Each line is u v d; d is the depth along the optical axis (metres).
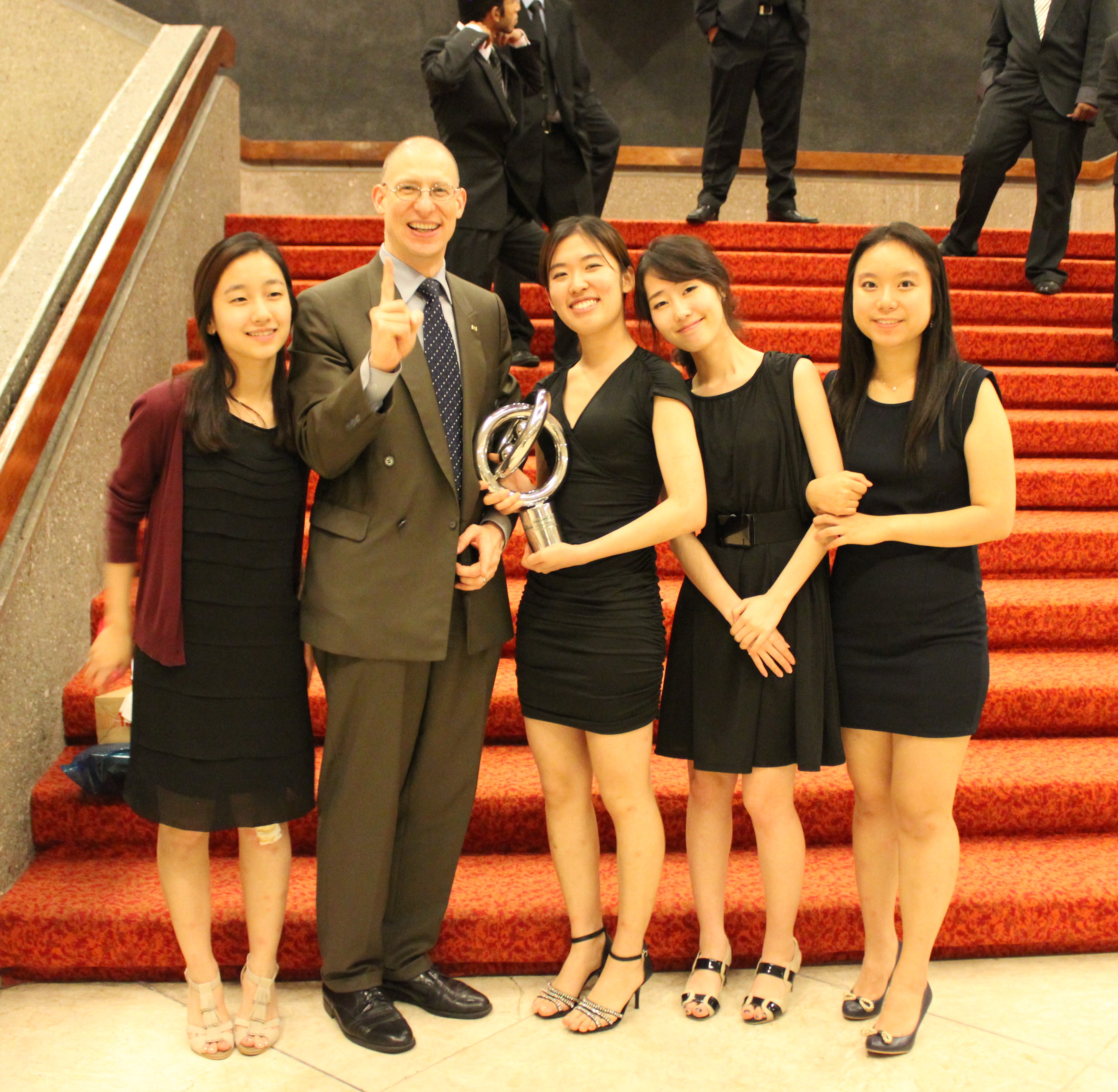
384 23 7.09
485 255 3.95
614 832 2.81
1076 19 5.00
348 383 1.99
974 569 2.20
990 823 2.82
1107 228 7.12
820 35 7.45
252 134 7.11
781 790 2.34
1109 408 4.55
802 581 2.21
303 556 3.27
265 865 2.21
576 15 7.26
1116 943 2.59
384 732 2.20
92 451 3.12
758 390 2.28
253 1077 2.13
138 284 3.59
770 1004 2.32
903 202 7.46
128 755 2.63
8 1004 2.38
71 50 5.25
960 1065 2.17
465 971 2.52
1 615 2.53
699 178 7.25
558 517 2.31
